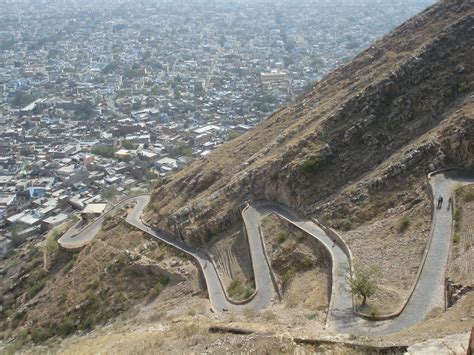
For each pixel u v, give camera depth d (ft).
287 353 119.96
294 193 238.89
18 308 290.97
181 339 150.71
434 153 203.21
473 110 208.03
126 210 328.49
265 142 308.60
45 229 407.23
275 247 216.54
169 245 267.18
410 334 117.39
